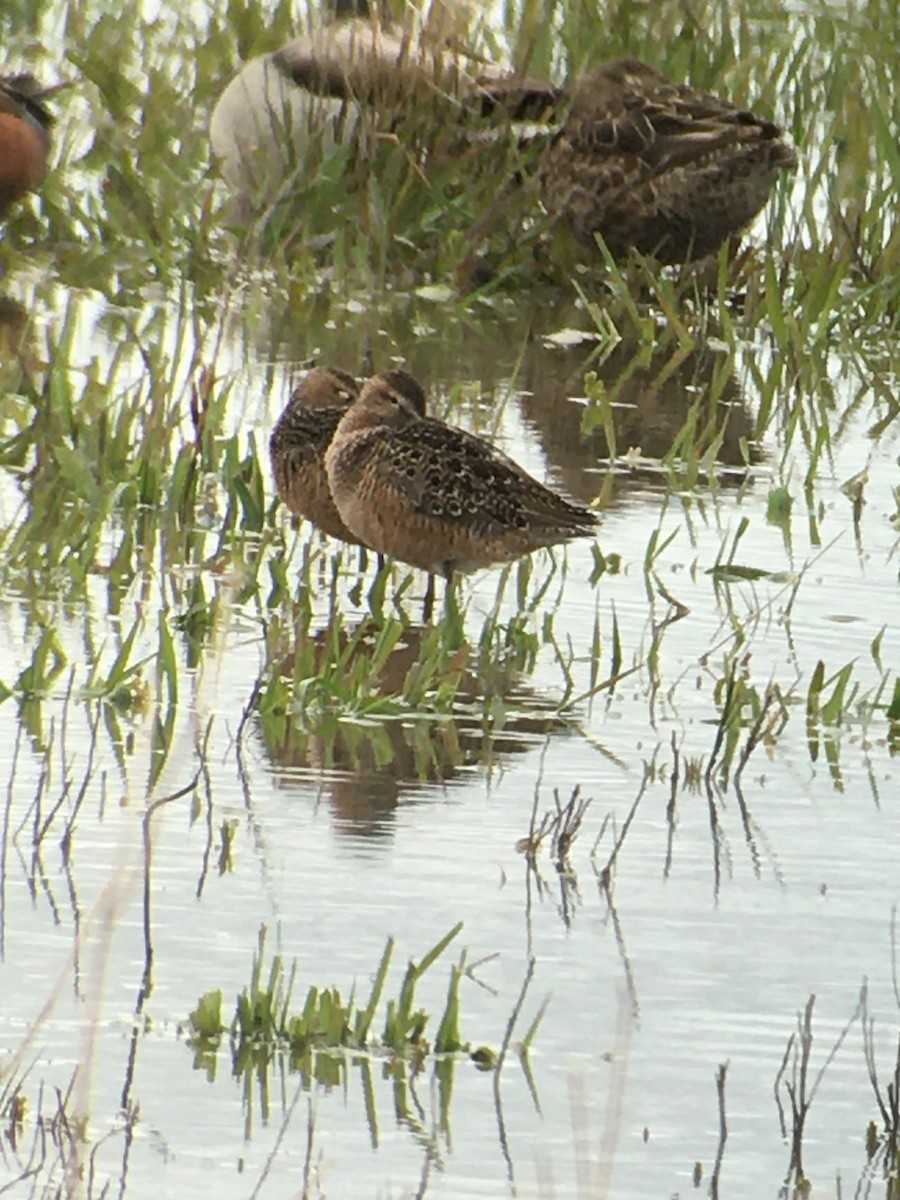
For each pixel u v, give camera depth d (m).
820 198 22.44
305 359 17.58
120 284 19.11
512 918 9.09
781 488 15.04
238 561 13.12
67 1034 8.05
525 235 19.84
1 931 8.74
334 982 8.49
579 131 19.42
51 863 9.35
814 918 9.23
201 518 14.18
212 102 22.94
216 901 9.11
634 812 10.20
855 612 13.10
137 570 13.09
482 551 12.68
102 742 10.64
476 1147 7.46
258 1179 7.21
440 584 13.38
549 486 15.09
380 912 9.08
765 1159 7.49
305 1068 7.94
